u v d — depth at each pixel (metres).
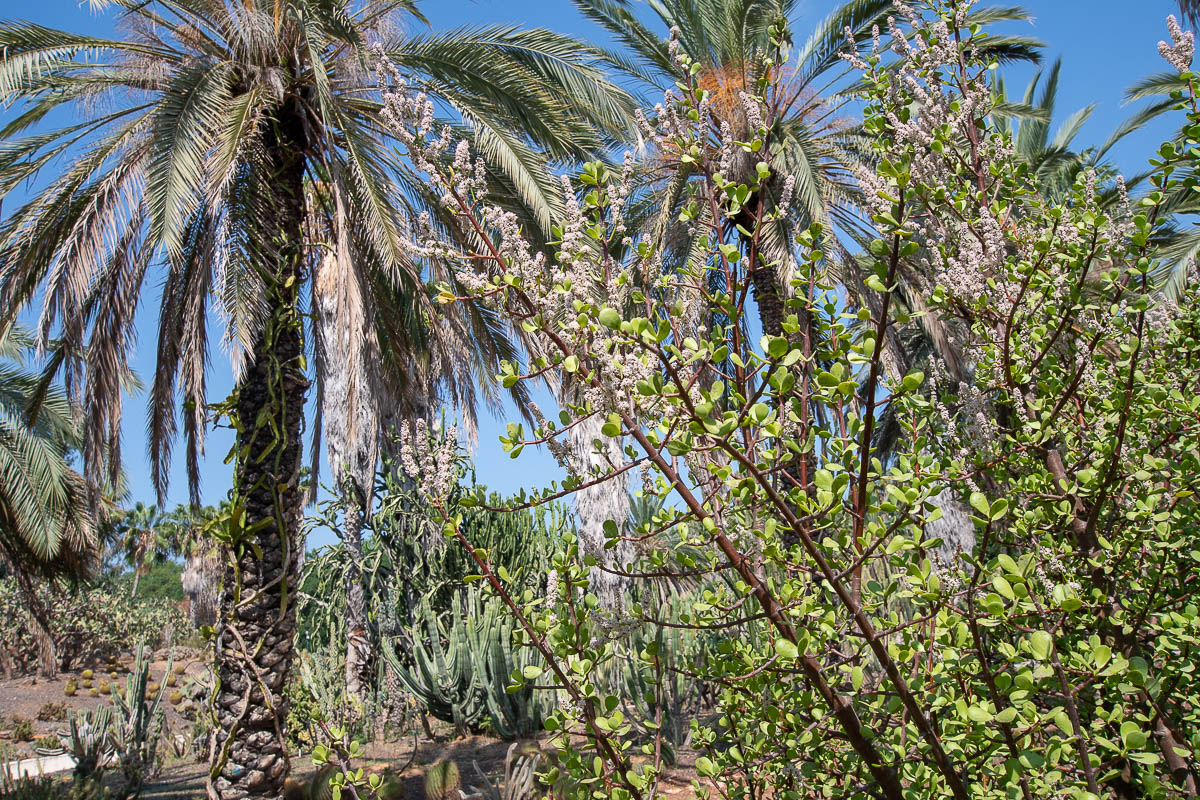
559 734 2.18
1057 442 2.60
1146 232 2.06
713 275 6.77
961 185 2.55
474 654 10.30
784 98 7.96
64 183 6.42
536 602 2.28
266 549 6.37
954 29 2.64
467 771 8.30
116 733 10.73
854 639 2.01
